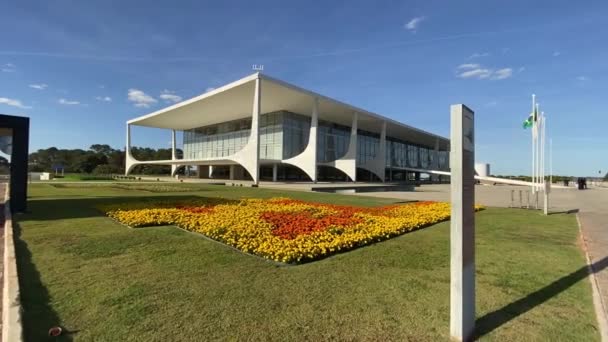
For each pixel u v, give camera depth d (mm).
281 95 31891
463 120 2789
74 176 42031
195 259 4852
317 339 2676
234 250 5410
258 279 4043
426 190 29203
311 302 3385
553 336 2795
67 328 2803
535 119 15969
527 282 4090
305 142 40969
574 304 3438
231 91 30969
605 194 23000
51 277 4016
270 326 2873
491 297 3619
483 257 5242
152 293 3553
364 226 7273
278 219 8086
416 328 2879
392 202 13742
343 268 4535
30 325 2840
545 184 10766
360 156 50250
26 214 9094
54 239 6051
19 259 4762
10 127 9258
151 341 2607
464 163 2805
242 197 15391
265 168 46156
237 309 3193
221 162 37969
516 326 2973
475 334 2838
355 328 2861
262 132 40594
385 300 3457
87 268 4379
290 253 4828
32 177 40406
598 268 4676
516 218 9719
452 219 2773
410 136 58875
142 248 5473
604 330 2877
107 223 7781
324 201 13859
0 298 3480
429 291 3715
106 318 2982
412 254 5320
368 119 42719
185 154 56625
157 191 19141
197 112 39938
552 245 6105
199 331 2770
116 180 34969
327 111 38375
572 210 12000
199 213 9070
